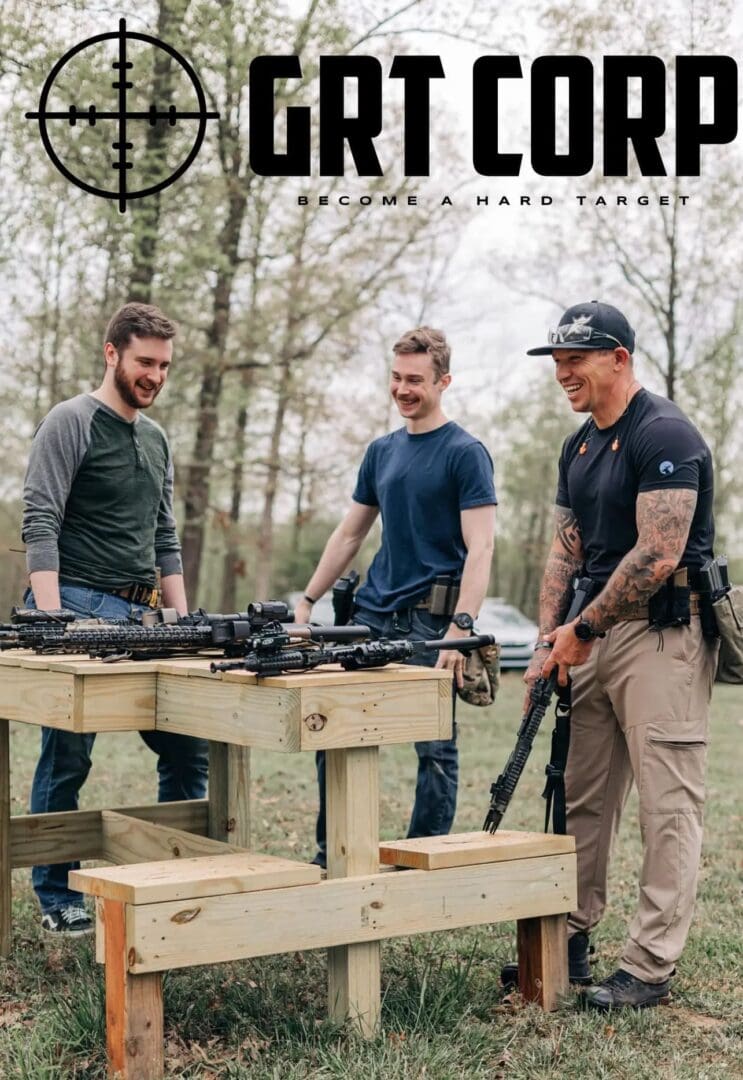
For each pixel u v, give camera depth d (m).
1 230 14.80
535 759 10.35
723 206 17.25
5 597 36.06
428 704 3.57
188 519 18.25
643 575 3.74
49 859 4.34
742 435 22.81
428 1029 3.47
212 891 3.18
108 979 3.15
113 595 4.81
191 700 3.67
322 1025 3.42
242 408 18.42
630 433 3.92
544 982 3.76
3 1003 3.75
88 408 4.74
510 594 42.94
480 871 3.62
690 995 3.89
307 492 24.08
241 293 17.67
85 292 16.89
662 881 3.82
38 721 3.90
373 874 3.50
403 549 5.07
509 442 34.81
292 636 3.62
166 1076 3.13
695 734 3.86
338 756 3.49
